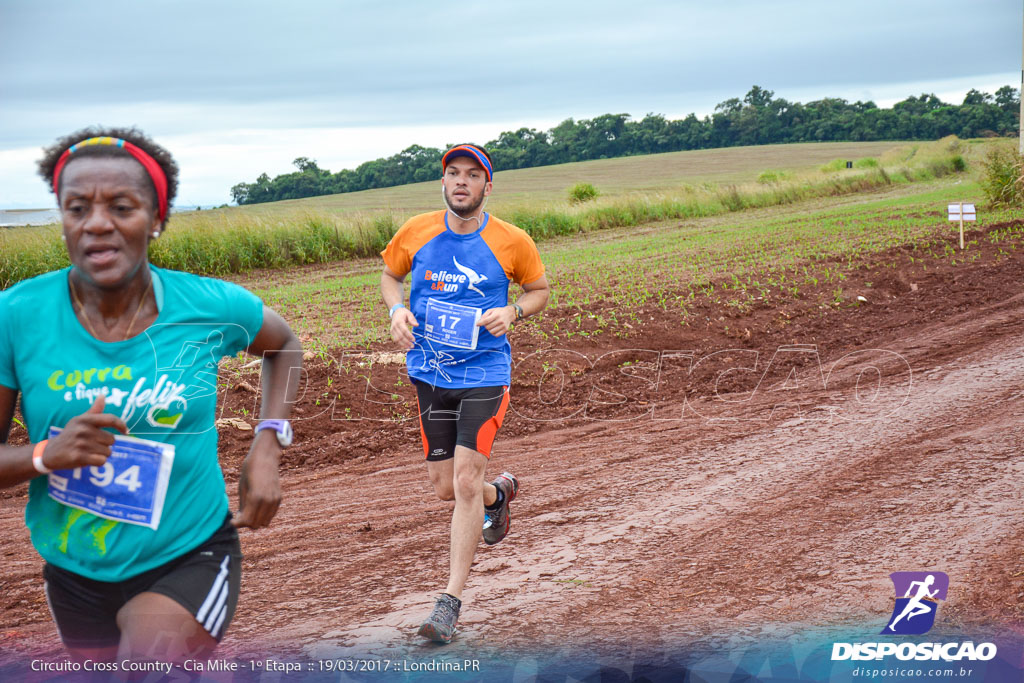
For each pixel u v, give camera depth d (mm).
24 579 4445
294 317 12906
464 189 4051
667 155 129375
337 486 6098
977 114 138500
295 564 4629
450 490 4258
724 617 3838
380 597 4180
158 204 2219
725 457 6434
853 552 4535
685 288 13836
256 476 2398
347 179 107188
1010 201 26094
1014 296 13242
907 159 70688
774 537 4797
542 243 25750
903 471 5859
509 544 4875
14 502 5754
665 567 4453
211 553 2357
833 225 24172
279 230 21688
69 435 2092
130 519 2234
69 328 2182
